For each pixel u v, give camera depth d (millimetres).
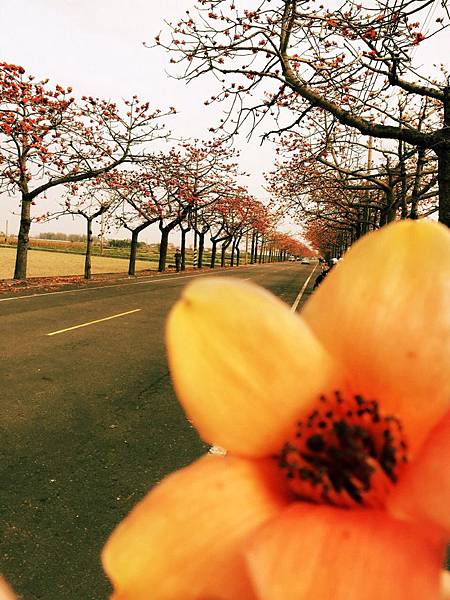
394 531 487
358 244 717
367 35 6328
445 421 582
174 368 625
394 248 688
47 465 3510
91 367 6133
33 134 13492
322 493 620
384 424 648
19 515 2885
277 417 641
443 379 635
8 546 2607
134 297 14125
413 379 641
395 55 6453
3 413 4480
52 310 10891
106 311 11094
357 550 468
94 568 2465
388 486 614
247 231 47625
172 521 548
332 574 449
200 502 571
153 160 16781
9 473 3381
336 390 662
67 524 2811
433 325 649
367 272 690
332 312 696
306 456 644
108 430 4160
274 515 577
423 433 638
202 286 632
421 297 663
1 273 20703
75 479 3320
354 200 18578
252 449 639
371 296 677
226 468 621
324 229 34625
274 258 102125
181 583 506
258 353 636
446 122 6953
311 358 654
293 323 653
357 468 627
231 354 630
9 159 15250
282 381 639
